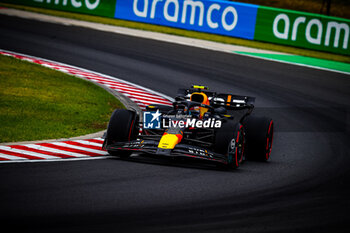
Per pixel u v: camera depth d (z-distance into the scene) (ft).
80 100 151.33
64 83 168.14
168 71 202.69
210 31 292.81
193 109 104.32
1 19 265.34
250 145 106.42
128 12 307.78
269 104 169.58
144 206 69.87
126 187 78.23
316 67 236.43
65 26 267.80
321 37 275.18
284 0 493.77
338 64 249.14
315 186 87.86
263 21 284.00
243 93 179.42
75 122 129.70
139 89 174.50
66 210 66.03
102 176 84.02
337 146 127.24
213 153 94.12
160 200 73.00
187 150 92.02
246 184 86.02
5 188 73.51
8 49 208.64
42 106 138.72
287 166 103.91
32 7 320.09
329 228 66.03
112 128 98.32
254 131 106.63
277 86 195.00
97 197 72.23
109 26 282.56
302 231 64.39
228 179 88.58
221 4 288.92
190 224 64.23
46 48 218.79
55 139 112.16
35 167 87.71
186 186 81.41
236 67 219.00
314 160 110.93
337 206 76.02
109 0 310.86
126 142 96.12
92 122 132.67
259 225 65.62
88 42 238.27
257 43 281.95
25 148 102.12
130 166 92.79
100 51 224.53
